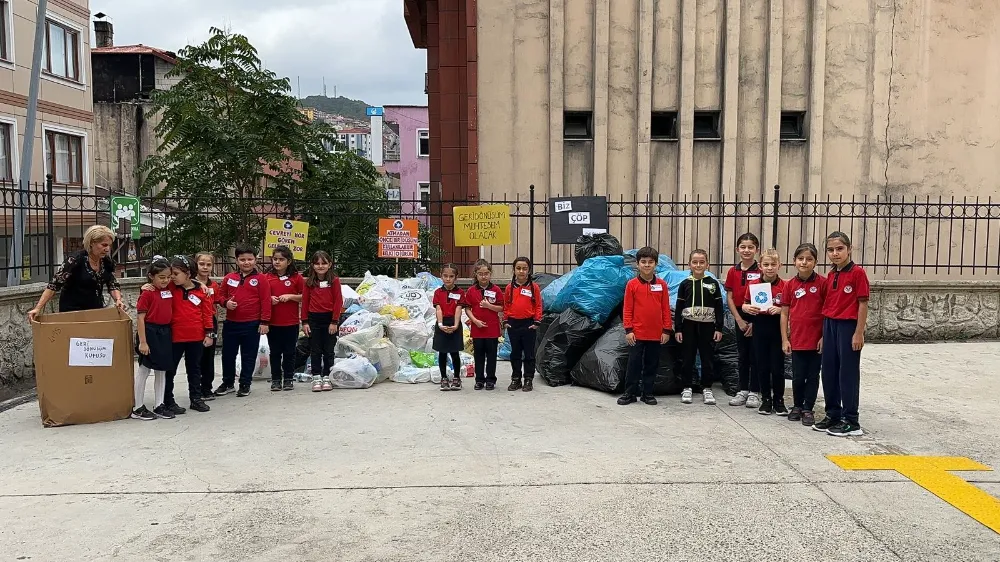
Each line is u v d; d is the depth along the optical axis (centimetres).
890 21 1110
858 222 1127
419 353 783
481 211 909
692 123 1095
